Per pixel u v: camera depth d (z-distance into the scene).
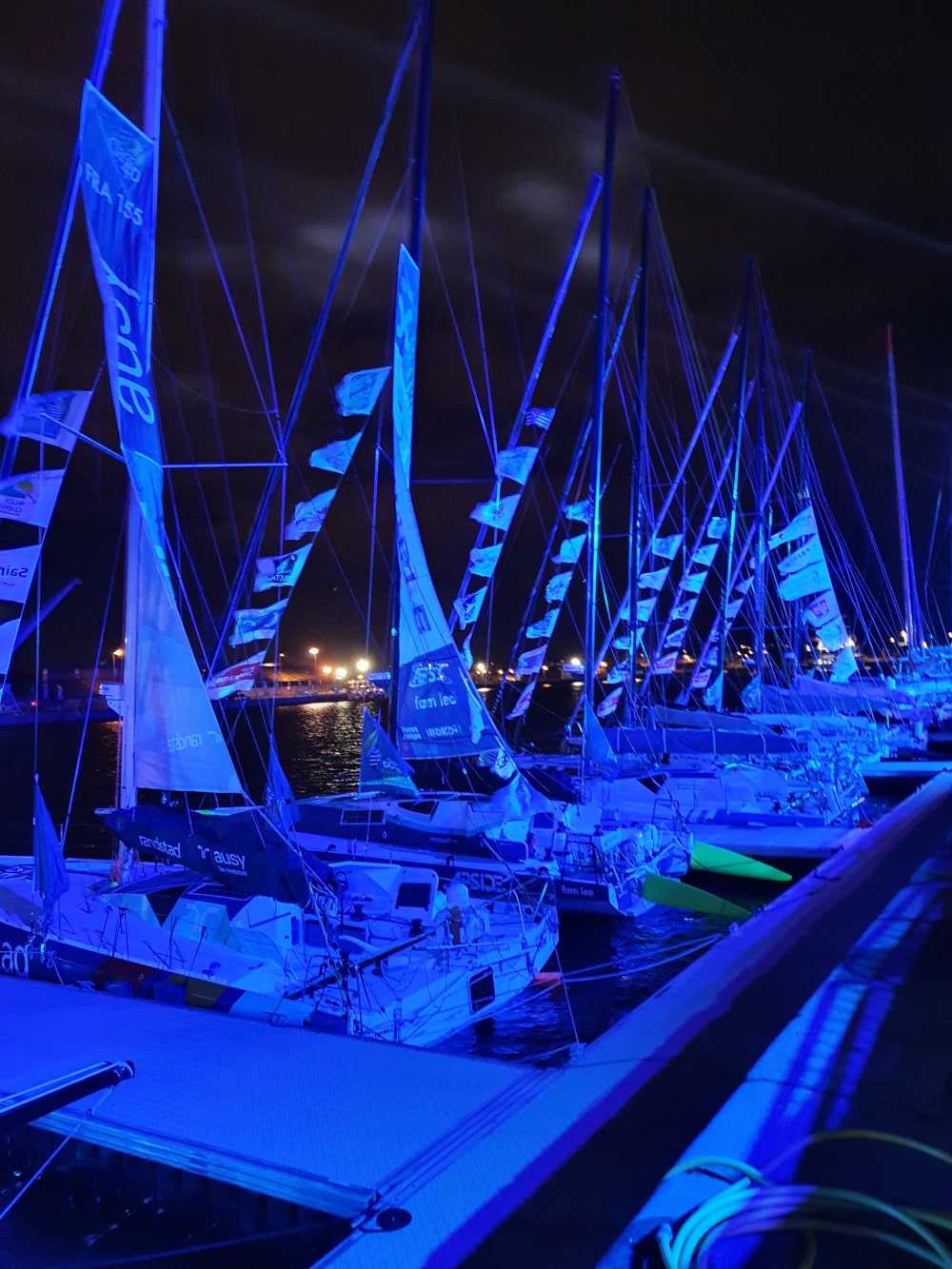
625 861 15.24
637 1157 3.65
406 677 13.80
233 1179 4.16
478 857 14.62
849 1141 3.64
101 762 52.62
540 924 11.04
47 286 10.20
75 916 9.73
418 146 15.35
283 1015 8.21
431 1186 3.51
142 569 9.26
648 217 24.77
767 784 20.33
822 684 30.62
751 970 6.02
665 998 5.57
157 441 9.30
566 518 22.50
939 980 5.66
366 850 15.25
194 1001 8.48
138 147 9.12
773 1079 4.27
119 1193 4.59
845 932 6.93
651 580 26.89
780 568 29.56
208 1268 4.16
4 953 9.55
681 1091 4.20
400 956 9.73
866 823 20.25
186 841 8.83
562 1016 11.16
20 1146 4.91
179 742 9.01
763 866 16.25
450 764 15.77
